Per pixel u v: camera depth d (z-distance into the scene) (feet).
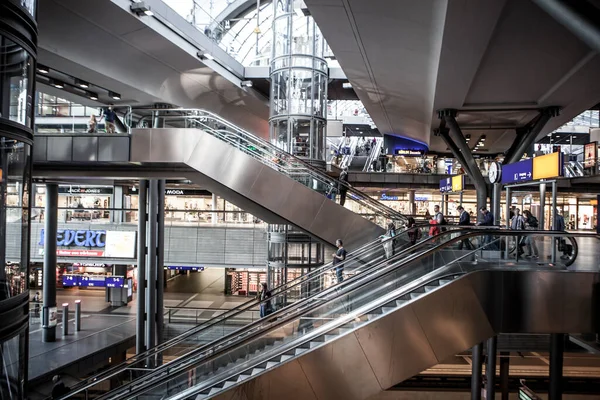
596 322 31.48
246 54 103.86
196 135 49.08
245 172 47.62
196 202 126.72
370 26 41.78
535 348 55.31
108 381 58.03
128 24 55.77
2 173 24.53
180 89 83.10
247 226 94.48
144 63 68.85
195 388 27.68
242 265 93.81
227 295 111.75
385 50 47.91
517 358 76.18
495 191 62.39
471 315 30.17
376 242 43.55
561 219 50.34
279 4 77.87
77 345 68.08
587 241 35.99
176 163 50.98
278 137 76.43
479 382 49.52
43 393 53.67
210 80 82.38
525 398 48.21
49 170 54.49
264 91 99.71
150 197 73.10
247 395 25.79
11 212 25.58
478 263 32.45
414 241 45.73
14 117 25.75
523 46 42.83
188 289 120.47
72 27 54.75
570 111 66.85
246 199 50.55
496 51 44.37
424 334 28.53
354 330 27.20
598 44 21.99
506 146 113.09
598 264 34.32
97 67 66.33
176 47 64.95
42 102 105.81
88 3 49.70
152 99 84.53
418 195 131.95
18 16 25.38
